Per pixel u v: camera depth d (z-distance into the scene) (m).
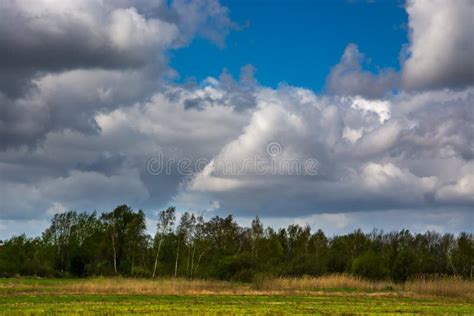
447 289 79.88
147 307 56.12
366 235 147.00
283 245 152.12
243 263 112.56
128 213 137.12
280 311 54.47
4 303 58.59
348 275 97.88
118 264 136.38
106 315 49.59
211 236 142.50
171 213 130.88
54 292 72.19
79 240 141.75
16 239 134.38
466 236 121.00
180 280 97.56
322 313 53.66
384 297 73.81
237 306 58.69
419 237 146.38
